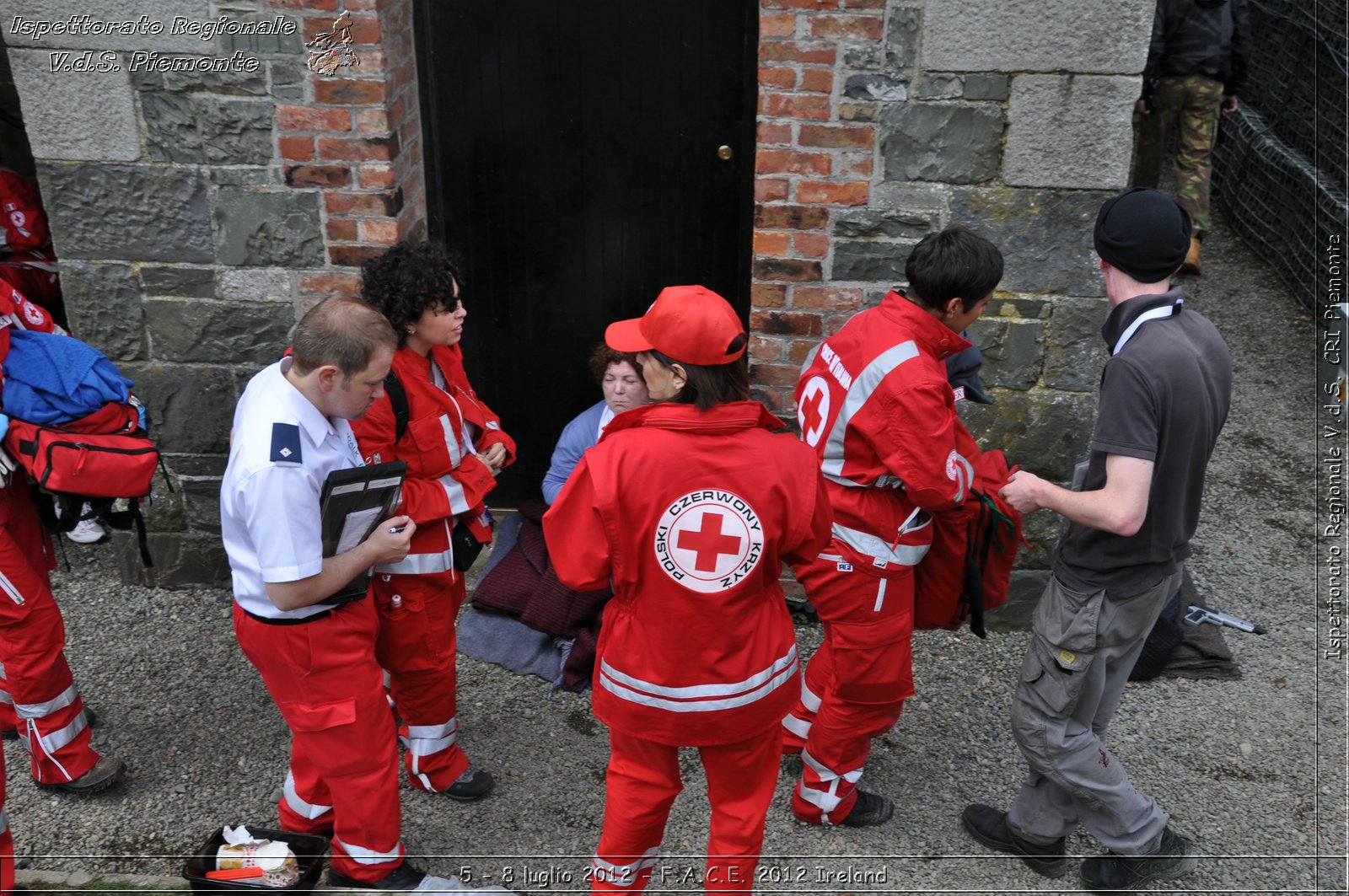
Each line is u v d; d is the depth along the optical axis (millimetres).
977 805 3447
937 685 4098
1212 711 3965
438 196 4438
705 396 2389
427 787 3492
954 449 2965
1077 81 3631
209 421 4312
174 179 3941
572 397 4789
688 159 4316
